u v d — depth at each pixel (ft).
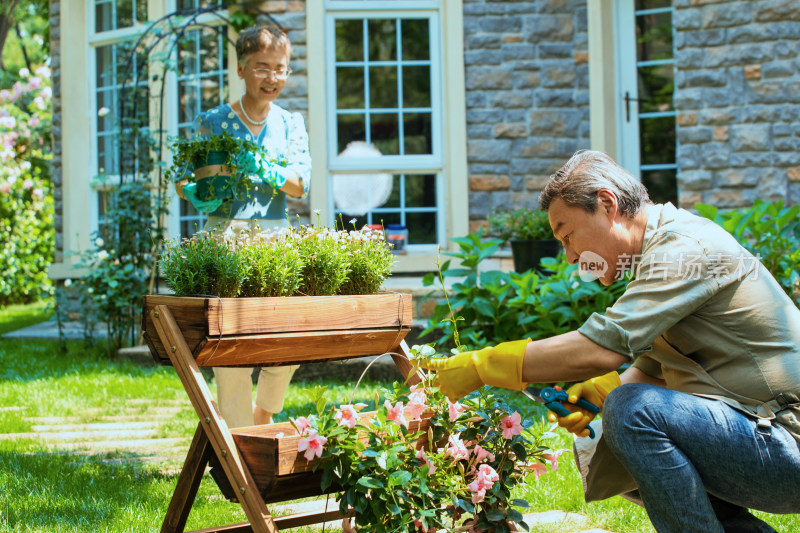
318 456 5.54
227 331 6.01
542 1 23.86
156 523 8.37
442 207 24.36
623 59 24.06
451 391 6.28
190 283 6.52
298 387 17.40
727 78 20.48
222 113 10.70
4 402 16.19
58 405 15.97
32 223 38.91
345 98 24.43
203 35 25.44
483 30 23.84
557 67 23.86
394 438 5.89
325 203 23.93
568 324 17.31
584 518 8.79
